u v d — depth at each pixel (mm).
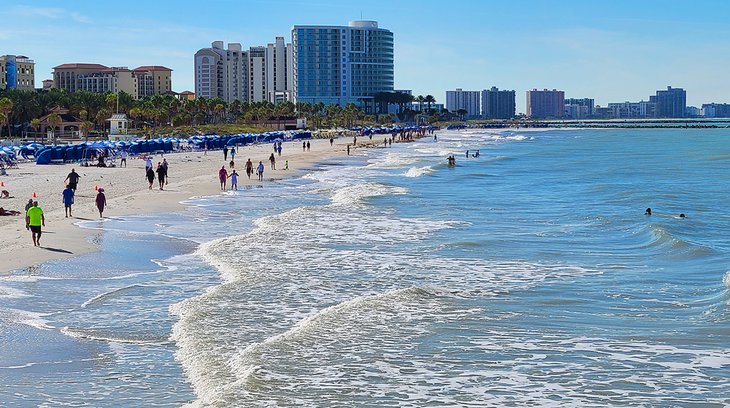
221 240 34344
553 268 28375
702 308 21922
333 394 15258
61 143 122000
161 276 26672
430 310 21828
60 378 16141
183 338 18984
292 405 14633
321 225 39875
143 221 40625
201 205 48969
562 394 15344
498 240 34938
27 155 93500
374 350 18078
